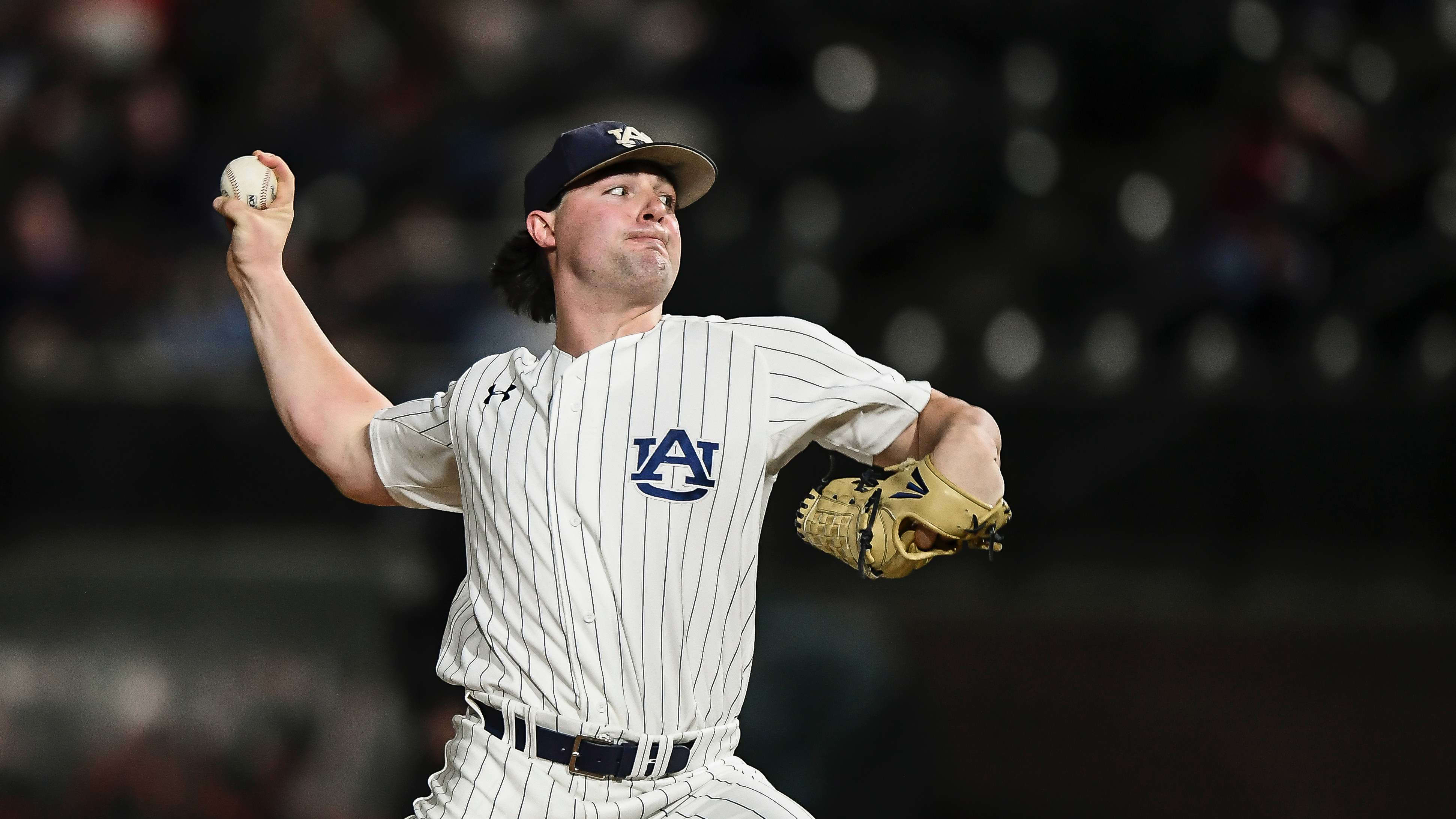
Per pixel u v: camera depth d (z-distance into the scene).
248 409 31.22
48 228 37.88
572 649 10.62
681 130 40.31
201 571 29.12
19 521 30.38
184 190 42.09
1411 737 26.03
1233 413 29.06
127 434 30.88
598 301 11.62
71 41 41.81
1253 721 26.31
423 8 45.44
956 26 40.00
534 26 44.91
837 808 24.11
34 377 31.39
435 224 41.09
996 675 26.67
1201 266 36.91
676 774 10.88
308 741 27.22
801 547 27.70
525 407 11.18
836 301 36.19
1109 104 41.50
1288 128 39.56
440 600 21.59
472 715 11.38
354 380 13.13
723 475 10.84
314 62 44.44
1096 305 36.81
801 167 38.31
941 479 10.71
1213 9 40.09
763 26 40.84
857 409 11.31
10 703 27.02
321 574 28.97
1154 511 29.20
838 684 24.56
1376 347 36.25
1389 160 40.53
